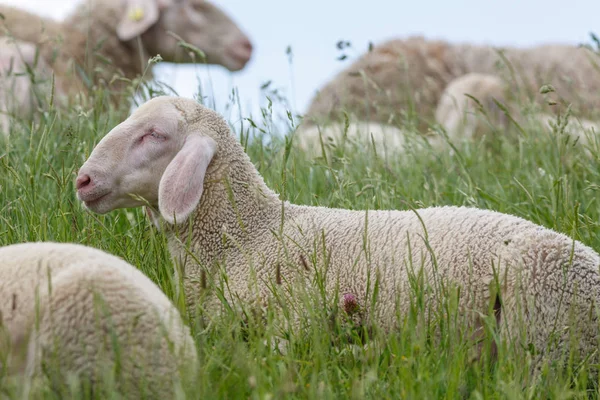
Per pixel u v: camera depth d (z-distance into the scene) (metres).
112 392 8.51
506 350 10.41
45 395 8.65
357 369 10.26
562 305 11.13
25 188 14.17
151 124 13.13
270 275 12.66
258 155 17.25
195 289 12.59
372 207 14.54
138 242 13.62
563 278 11.12
